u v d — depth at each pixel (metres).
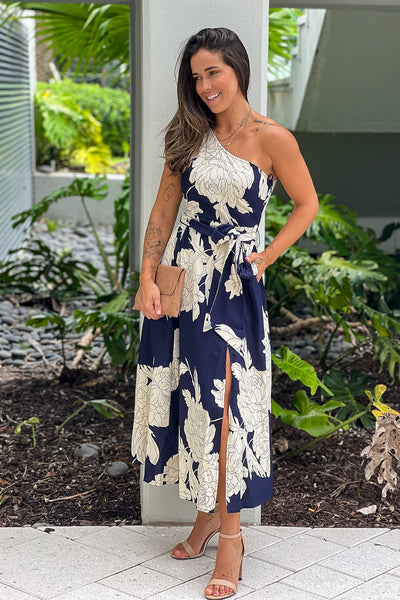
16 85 9.14
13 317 6.39
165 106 3.14
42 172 11.38
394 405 4.65
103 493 3.62
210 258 2.74
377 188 8.07
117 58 7.19
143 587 2.83
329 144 7.54
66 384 4.98
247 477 2.79
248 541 3.17
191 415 2.77
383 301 5.41
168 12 3.07
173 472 2.93
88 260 8.43
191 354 2.76
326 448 4.10
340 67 6.27
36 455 3.99
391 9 4.96
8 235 8.25
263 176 2.71
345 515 3.43
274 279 5.36
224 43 2.63
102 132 12.80
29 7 6.47
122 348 4.80
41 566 2.95
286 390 4.88
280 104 7.62
